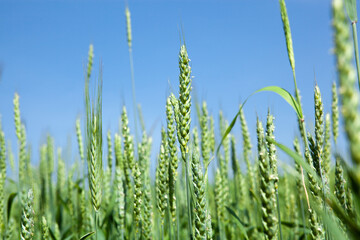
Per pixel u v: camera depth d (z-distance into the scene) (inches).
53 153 28.2
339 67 5.1
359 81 9.4
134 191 14.6
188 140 11.7
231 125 13.1
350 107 5.1
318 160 11.1
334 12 5.1
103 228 19.3
